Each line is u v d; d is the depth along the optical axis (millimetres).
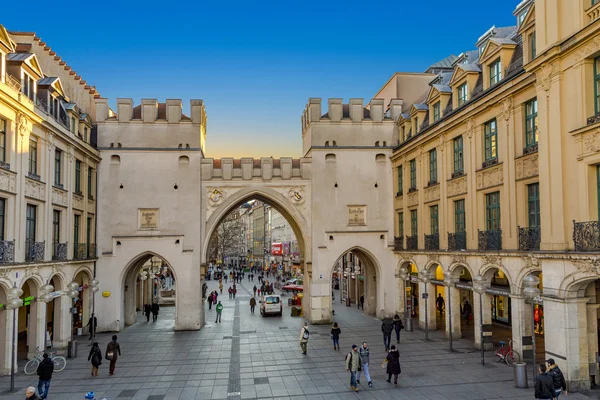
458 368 18938
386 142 33000
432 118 28359
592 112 14719
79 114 27625
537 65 16688
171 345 24875
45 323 21922
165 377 18484
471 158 22828
